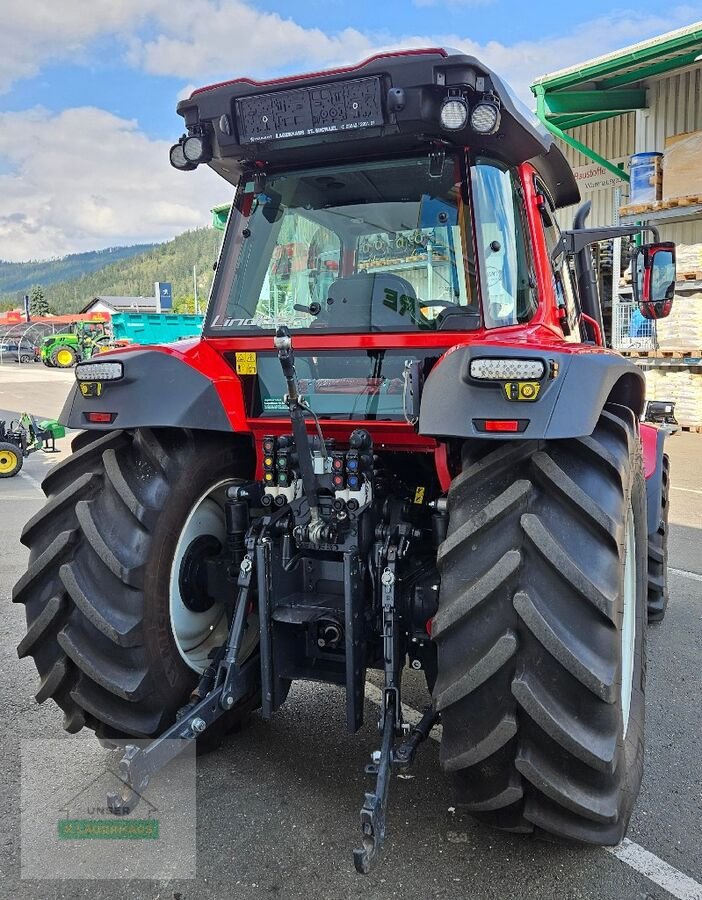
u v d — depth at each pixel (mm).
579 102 12484
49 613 2613
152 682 2672
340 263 2850
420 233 2689
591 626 2100
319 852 2434
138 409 2629
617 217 13500
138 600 2631
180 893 2252
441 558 2221
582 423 2102
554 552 2094
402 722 2488
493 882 2295
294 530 2641
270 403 2850
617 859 2404
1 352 43750
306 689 3678
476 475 2299
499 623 2125
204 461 2850
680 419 11367
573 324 3551
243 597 2699
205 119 2746
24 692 3643
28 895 2252
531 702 2051
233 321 2939
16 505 8219
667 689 3670
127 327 28078
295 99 2600
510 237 2779
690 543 6285
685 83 12039
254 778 2875
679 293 11242
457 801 2279
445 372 2271
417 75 2414
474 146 2646
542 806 2182
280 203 2938
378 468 2895
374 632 2672
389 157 2719
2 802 2723
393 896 2236
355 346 2689
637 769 2502
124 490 2674
